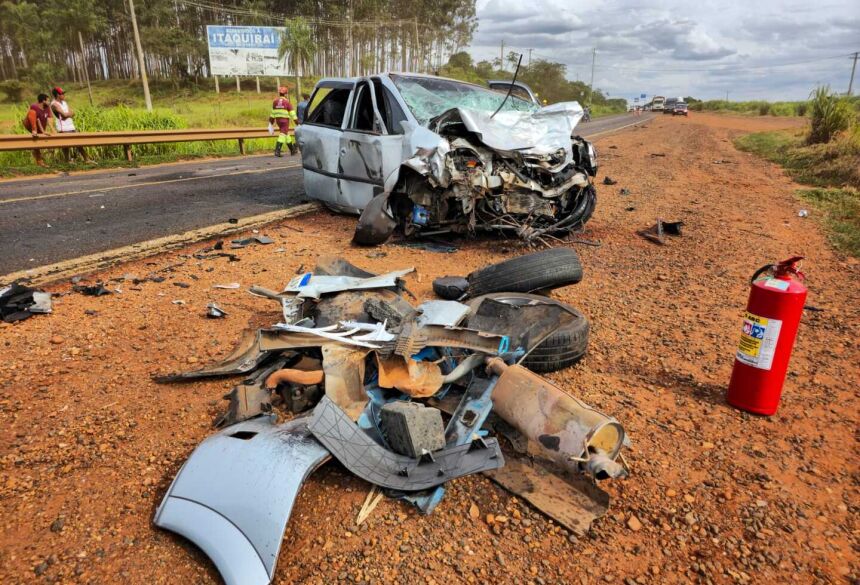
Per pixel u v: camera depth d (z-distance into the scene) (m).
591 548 2.21
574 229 7.24
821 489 2.59
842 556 2.21
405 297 4.72
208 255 5.99
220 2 82.56
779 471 2.71
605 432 2.47
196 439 2.82
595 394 3.34
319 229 7.34
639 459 2.76
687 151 19.73
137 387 3.29
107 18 81.69
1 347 3.75
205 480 2.26
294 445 2.36
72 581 2.00
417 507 2.37
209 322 4.25
